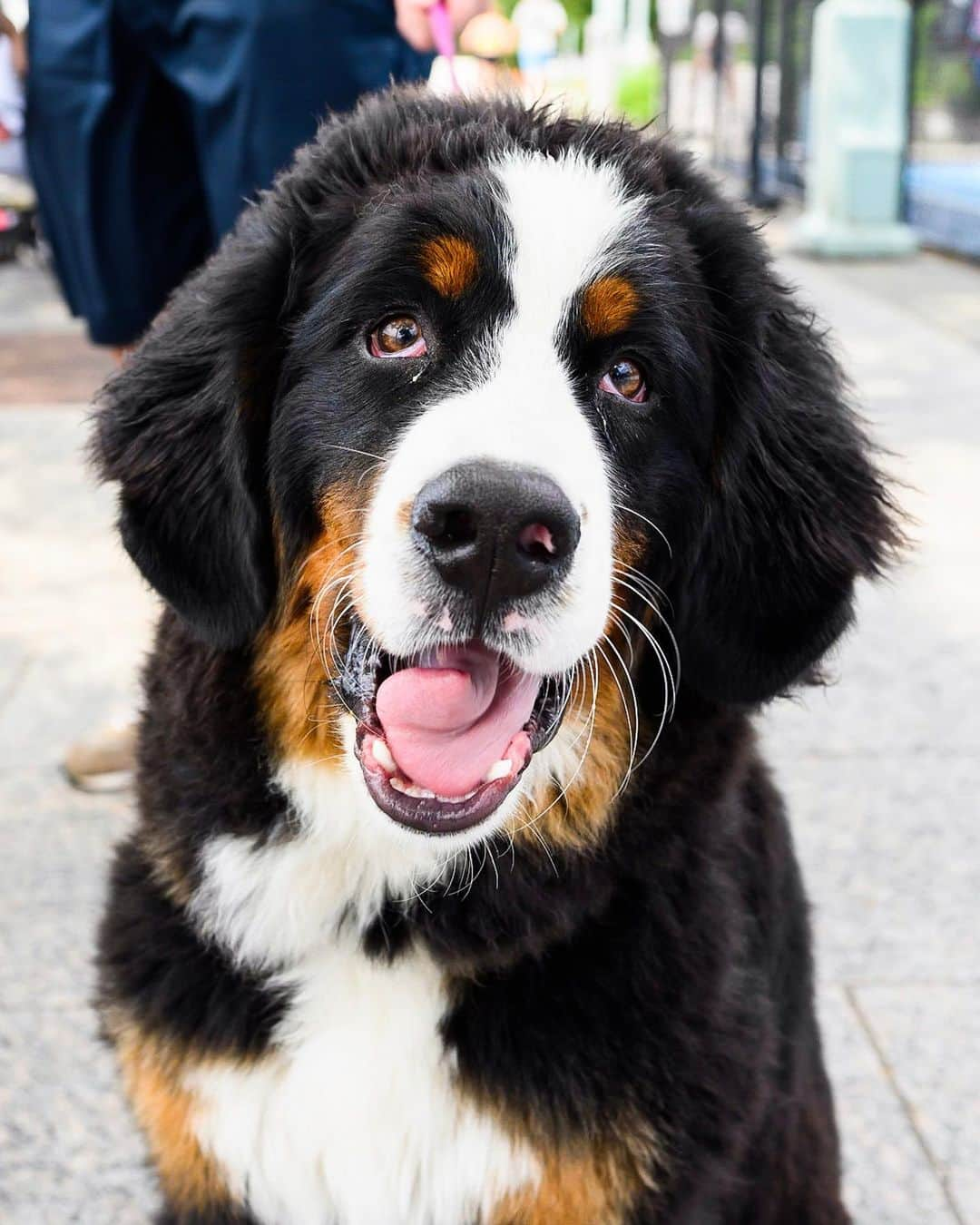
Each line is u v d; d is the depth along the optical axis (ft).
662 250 2.29
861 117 11.41
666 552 2.39
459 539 2.04
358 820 2.32
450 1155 2.32
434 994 2.34
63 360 8.29
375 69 3.23
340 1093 2.32
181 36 3.26
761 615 2.46
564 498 2.02
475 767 2.18
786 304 2.51
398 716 2.18
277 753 2.36
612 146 2.37
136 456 2.39
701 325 2.36
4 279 11.10
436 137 2.34
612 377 2.29
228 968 2.36
